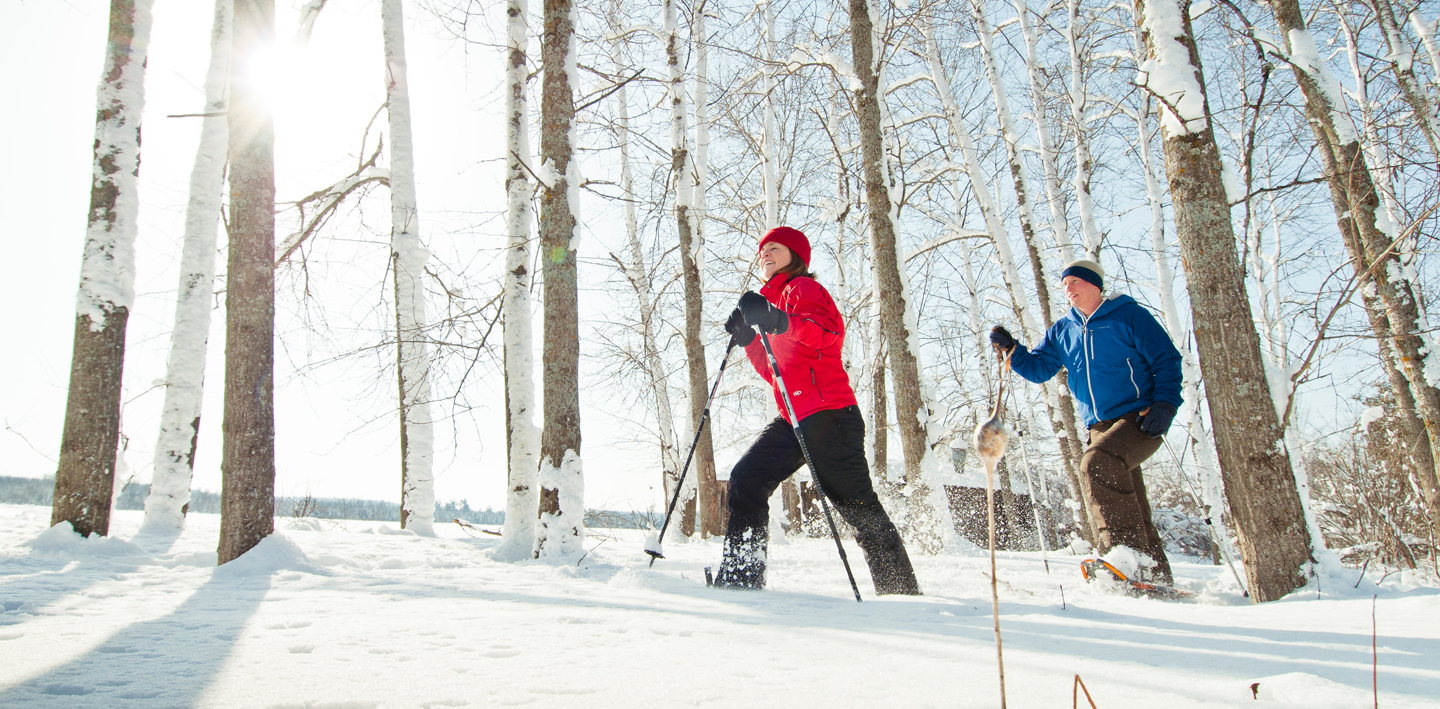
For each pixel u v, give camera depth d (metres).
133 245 6.05
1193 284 3.41
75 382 5.61
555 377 5.06
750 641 1.68
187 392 7.29
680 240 10.30
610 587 3.13
